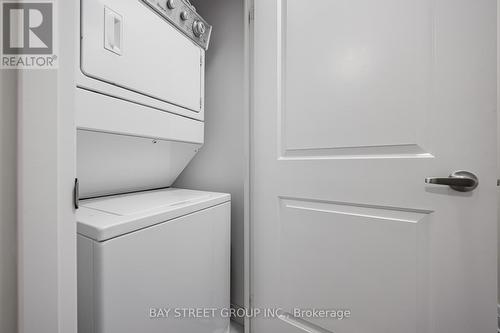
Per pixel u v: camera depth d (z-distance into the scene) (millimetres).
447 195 1001
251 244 1590
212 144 1973
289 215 1431
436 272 1029
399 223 1109
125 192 1497
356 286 1221
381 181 1141
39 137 515
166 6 1314
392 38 1094
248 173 1583
